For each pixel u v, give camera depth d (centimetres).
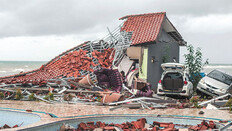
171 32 2039
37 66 10231
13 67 9419
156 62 1830
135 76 1675
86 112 880
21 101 1120
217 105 1040
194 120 789
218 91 1388
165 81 1414
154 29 1802
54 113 848
